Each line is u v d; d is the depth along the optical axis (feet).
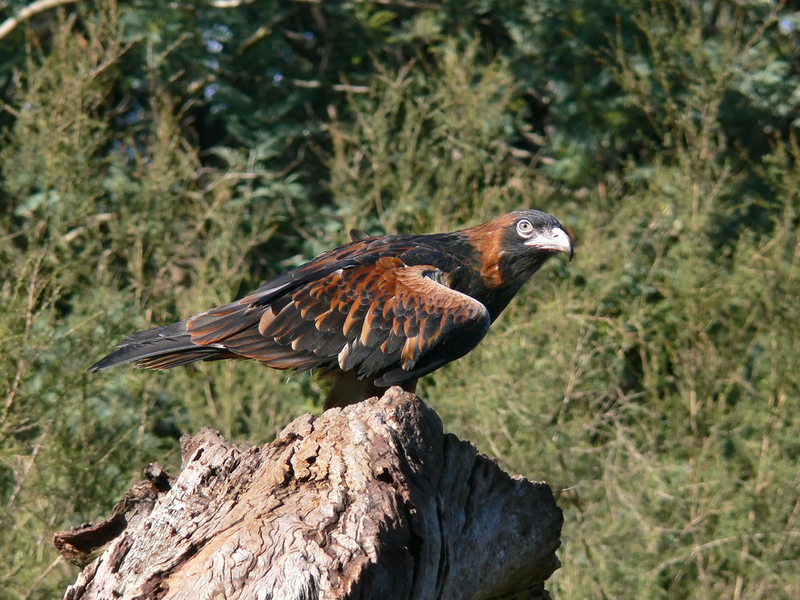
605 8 47.96
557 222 25.98
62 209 37.42
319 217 47.70
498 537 18.16
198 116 51.16
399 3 50.16
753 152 49.57
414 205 43.42
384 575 13.74
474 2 49.65
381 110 44.60
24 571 32.45
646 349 43.98
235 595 12.92
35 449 34.14
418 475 16.16
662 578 37.06
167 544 14.52
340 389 23.81
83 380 34.47
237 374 36.88
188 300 38.81
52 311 34.55
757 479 38.34
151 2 45.52
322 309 22.49
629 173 46.73
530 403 36.55
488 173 44.86
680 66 46.34
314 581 13.00
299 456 15.75
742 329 42.80
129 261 40.16
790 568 36.52
